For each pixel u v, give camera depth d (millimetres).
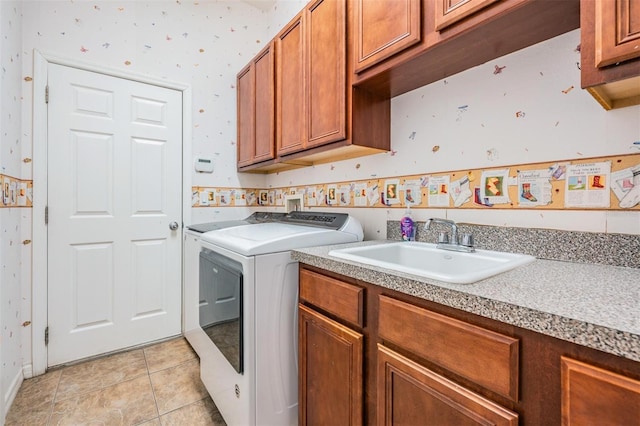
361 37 1264
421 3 1042
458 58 1126
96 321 1968
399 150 1509
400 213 1510
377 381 860
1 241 1407
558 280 720
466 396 644
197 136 2352
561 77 983
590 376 474
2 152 1429
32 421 1376
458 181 1267
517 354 563
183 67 2285
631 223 857
